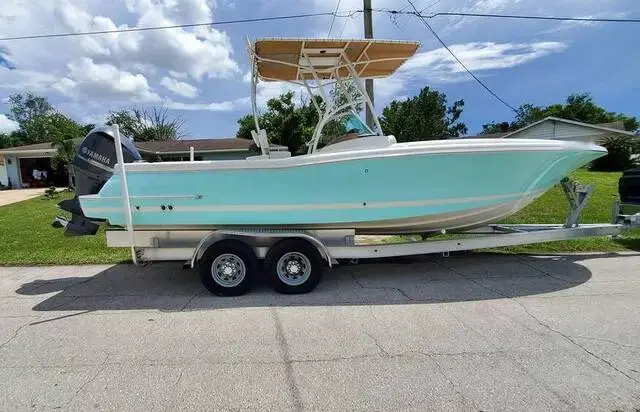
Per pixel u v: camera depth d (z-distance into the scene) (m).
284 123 24.78
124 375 3.24
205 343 3.79
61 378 3.21
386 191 5.22
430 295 5.00
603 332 3.82
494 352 3.48
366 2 11.09
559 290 5.07
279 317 4.39
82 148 5.72
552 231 5.95
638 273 5.70
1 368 3.40
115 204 5.20
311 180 5.13
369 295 5.05
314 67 6.26
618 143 31.28
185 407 2.80
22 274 6.45
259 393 2.95
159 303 4.96
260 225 5.31
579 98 56.38
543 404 2.74
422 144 5.24
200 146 28.72
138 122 42.88
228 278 5.14
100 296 5.29
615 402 2.74
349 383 3.05
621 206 7.15
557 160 5.52
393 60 6.16
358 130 6.16
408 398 2.84
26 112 61.44
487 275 5.80
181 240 5.40
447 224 5.67
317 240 5.12
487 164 5.29
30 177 32.16
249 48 5.77
